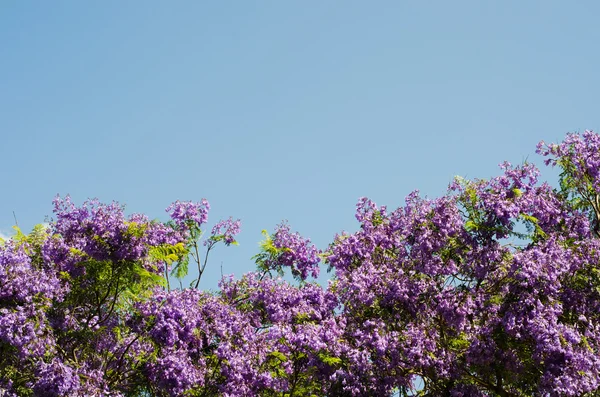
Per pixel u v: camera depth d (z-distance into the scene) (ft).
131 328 53.78
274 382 55.42
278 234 70.13
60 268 53.31
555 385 47.88
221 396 54.13
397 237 59.82
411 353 51.52
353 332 56.08
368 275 56.13
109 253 50.19
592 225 65.57
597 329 51.11
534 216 55.93
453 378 53.31
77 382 44.93
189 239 69.51
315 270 69.51
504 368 51.72
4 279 44.45
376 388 52.80
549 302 50.39
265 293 61.98
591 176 64.34
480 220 53.67
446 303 53.11
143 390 55.36
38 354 44.68
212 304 58.85
